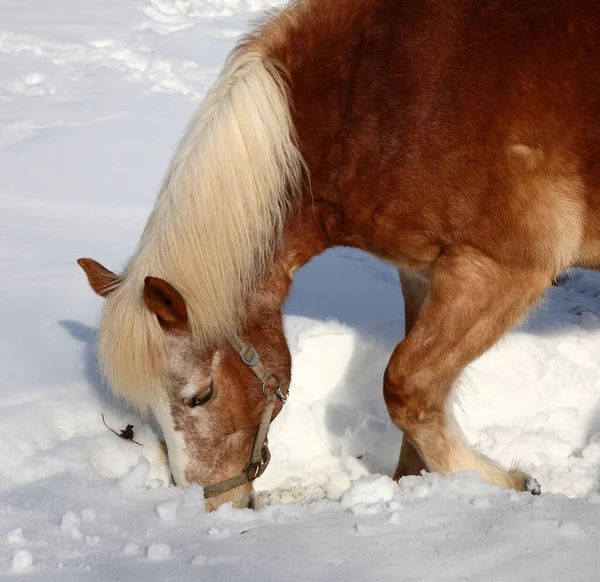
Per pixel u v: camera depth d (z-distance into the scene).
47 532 3.40
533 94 3.75
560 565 3.08
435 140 3.82
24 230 6.82
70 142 8.74
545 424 4.93
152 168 8.12
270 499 4.24
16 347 5.08
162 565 3.11
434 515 3.48
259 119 3.80
